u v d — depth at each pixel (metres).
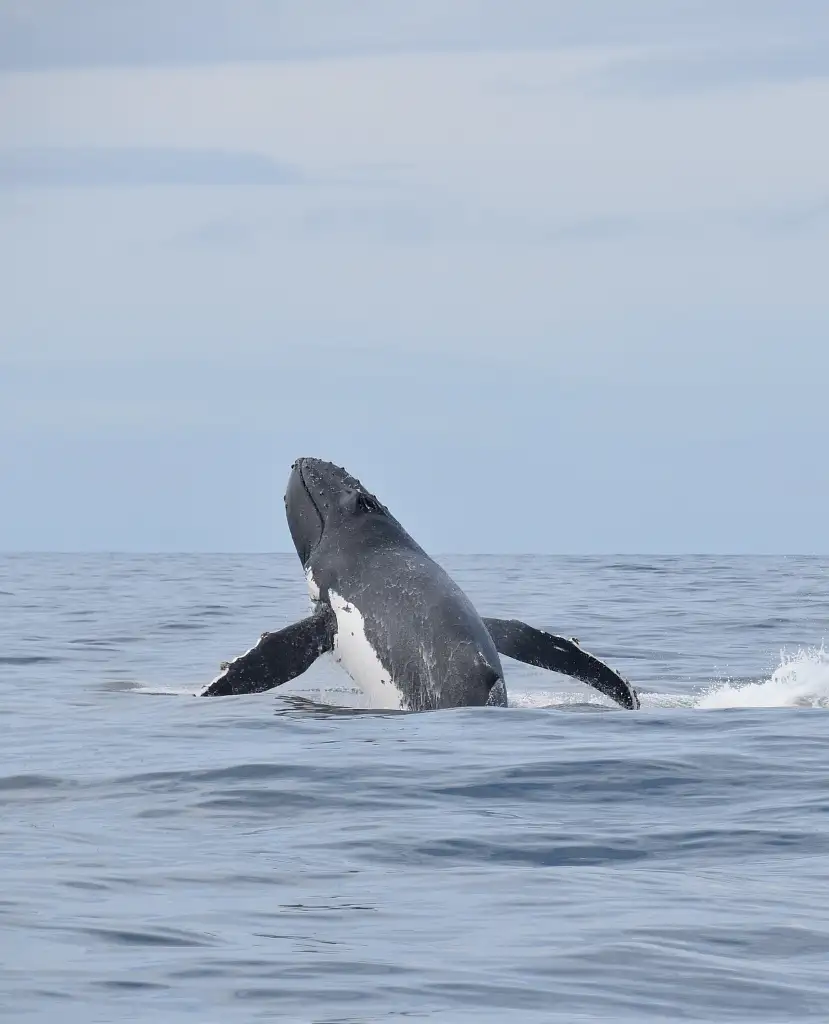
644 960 30.83
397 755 56.62
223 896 36.09
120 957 30.61
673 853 41.41
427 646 73.62
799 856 41.00
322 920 33.88
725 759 55.31
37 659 106.94
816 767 53.84
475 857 40.75
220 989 28.66
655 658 109.81
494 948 31.67
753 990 29.06
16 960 30.19
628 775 52.31
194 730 65.31
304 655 77.69
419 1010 27.64
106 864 39.47
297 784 51.09
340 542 81.88
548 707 77.25
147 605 175.00
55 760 56.97
